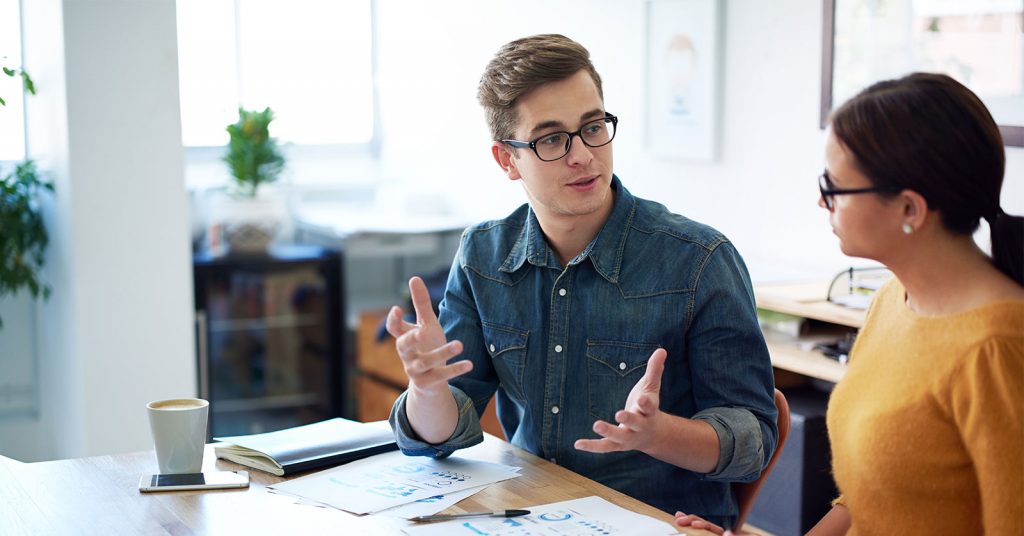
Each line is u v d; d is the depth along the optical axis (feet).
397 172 18.58
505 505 4.79
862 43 10.03
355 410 15.93
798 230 10.96
